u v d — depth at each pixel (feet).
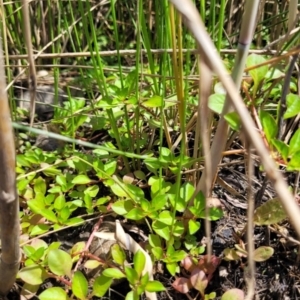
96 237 0.66
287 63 0.65
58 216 0.64
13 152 0.41
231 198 0.72
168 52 0.70
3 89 0.37
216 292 0.61
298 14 0.58
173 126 0.76
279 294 0.60
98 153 0.74
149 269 0.58
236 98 0.26
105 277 0.55
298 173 0.59
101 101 0.67
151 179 0.68
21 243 0.61
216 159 0.56
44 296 0.54
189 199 0.62
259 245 0.64
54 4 1.01
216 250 0.65
